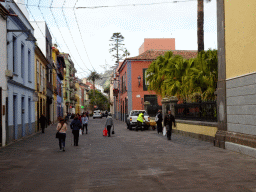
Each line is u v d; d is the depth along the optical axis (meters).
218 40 13.28
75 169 8.41
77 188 6.28
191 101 18.14
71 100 74.50
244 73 10.99
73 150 12.80
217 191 5.86
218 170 7.94
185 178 7.04
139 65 38.16
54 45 48.00
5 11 14.97
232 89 11.98
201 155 10.66
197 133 16.55
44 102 32.22
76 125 14.60
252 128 10.37
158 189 6.07
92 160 9.97
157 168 8.34
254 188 6.06
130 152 11.79
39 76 27.75
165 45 49.34
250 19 10.49
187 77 21.95
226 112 12.59
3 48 15.23
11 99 16.88
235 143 11.48
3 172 8.09
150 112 35.41
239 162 9.11
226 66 12.59
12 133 16.80
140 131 24.69
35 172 8.05
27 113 21.66
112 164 9.12
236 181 6.68
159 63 27.52
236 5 11.59
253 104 10.29
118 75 55.12
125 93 42.25
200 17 21.94
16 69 18.50
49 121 37.50
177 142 15.23
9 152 12.27
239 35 11.37
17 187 6.45
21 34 18.67
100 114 70.31
